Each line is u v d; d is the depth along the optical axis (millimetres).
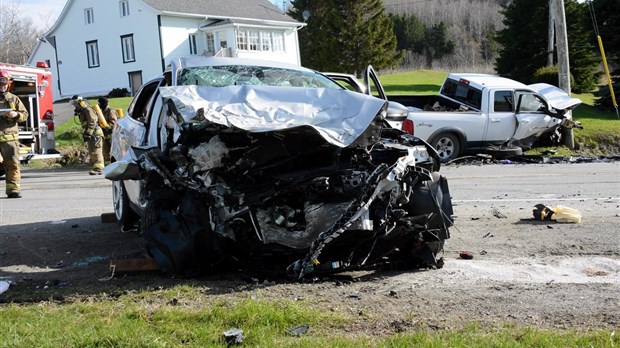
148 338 3518
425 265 5332
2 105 10891
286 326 3828
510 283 4871
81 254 6277
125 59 43250
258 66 6602
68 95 47062
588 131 20156
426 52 87250
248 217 4797
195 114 4750
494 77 17953
